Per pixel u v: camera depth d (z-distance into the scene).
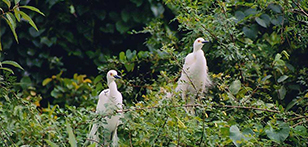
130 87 9.89
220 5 10.04
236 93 8.99
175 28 15.49
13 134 8.05
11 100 7.78
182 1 10.24
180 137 7.65
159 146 7.70
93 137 8.74
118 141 8.27
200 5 10.91
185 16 10.44
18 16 6.42
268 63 10.80
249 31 10.61
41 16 15.44
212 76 9.49
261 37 11.67
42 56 15.48
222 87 8.93
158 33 12.52
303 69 10.48
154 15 15.15
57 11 15.55
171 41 12.33
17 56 15.42
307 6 10.57
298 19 10.66
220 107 8.59
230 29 9.91
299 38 10.52
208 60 11.24
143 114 7.98
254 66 10.28
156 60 11.42
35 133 7.79
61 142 7.70
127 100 11.53
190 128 7.72
